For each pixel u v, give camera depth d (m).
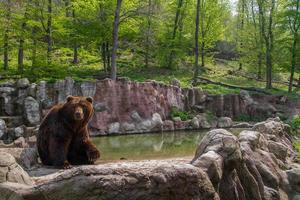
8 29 23.88
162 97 22.95
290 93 32.56
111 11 28.38
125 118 20.73
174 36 35.62
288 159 12.28
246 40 40.28
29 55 25.77
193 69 37.31
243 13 43.97
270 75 34.75
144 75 32.88
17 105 19.47
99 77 28.52
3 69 26.58
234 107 26.66
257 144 10.41
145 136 19.39
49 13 24.38
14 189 5.17
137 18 30.42
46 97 19.66
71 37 28.19
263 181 9.37
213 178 6.81
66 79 20.12
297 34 34.56
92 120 19.62
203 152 7.69
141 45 35.84
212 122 23.83
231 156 7.55
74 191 5.07
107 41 29.83
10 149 8.98
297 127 19.05
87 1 28.00
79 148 8.98
